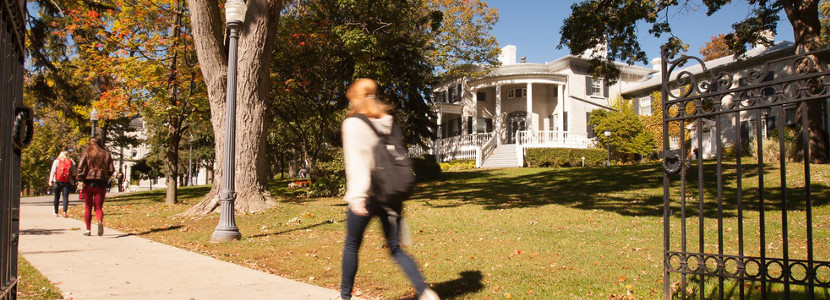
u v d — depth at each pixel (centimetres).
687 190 1362
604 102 3644
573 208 1118
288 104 2200
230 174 766
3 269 233
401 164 332
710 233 762
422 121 2497
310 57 1964
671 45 1678
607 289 427
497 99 3409
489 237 742
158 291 420
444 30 3030
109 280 462
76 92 1886
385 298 405
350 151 323
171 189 1591
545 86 3703
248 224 958
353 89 341
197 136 3947
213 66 1152
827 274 477
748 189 1270
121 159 4647
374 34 1742
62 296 397
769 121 2616
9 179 234
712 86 341
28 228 911
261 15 1135
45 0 1673
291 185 2278
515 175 2219
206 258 592
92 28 1556
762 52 2783
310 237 778
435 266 534
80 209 1412
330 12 1872
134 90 1585
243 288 435
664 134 372
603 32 1642
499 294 411
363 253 623
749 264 547
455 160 3341
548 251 619
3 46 213
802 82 297
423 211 1132
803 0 1739
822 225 816
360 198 318
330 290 430
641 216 967
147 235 826
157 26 1562
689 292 404
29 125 263
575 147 3238
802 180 1298
